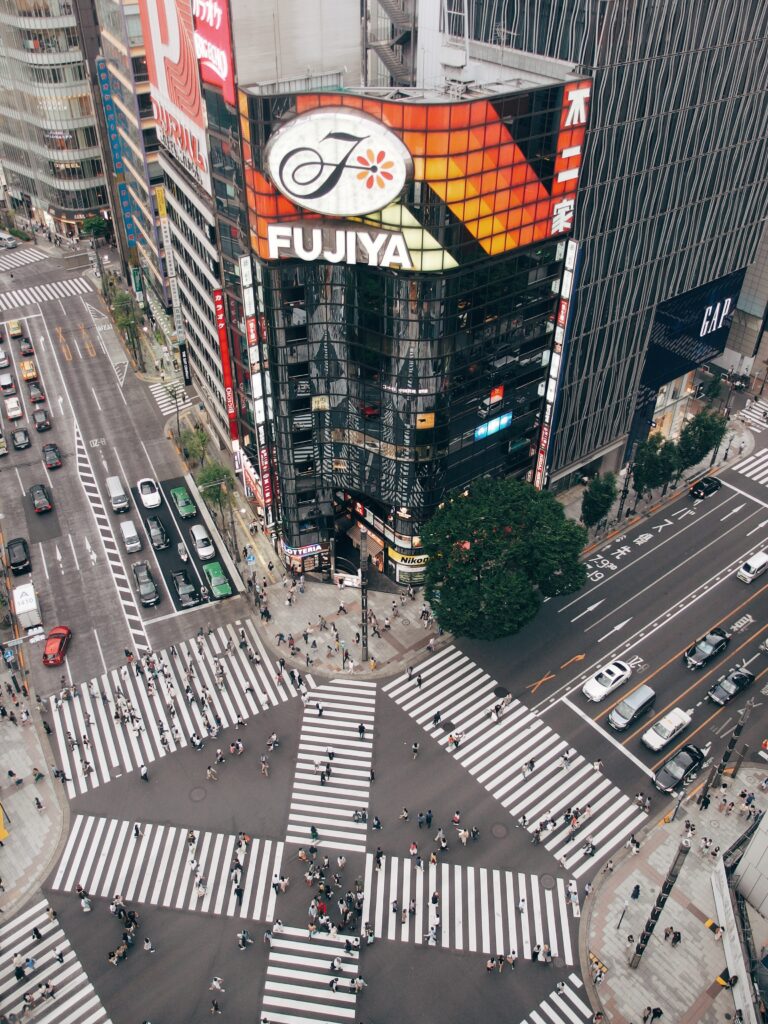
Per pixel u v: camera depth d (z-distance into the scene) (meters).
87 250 160.25
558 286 79.88
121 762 72.81
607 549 94.44
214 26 68.38
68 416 116.38
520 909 62.06
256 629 85.06
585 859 65.31
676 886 63.66
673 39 73.56
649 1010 55.69
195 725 75.75
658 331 95.50
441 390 75.94
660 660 81.31
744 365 120.50
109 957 59.09
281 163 65.75
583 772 71.62
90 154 156.00
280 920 61.56
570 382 89.12
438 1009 56.53
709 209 90.19
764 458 108.94
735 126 86.00
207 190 81.69
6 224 170.50
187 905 62.62
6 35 145.88
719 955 59.59
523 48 75.94
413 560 87.12
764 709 76.88
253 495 97.25
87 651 83.00
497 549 74.88
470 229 68.38
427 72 88.31
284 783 70.94
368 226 68.50
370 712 76.69
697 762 70.81
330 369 78.00
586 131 72.44
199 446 101.44
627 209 81.12
